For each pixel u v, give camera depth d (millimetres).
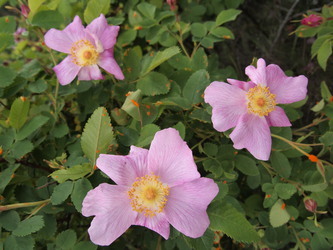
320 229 138
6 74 146
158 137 104
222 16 161
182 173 104
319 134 164
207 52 206
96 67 147
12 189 134
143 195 105
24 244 116
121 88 153
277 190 137
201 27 164
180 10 198
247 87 123
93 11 154
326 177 137
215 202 109
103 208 103
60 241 127
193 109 141
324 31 156
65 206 133
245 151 151
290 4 190
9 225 116
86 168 115
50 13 150
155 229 105
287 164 141
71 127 183
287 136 142
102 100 167
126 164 106
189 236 102
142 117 130
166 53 132
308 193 149
